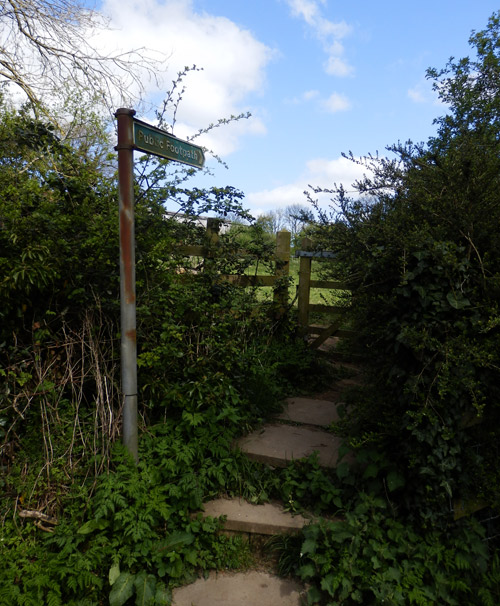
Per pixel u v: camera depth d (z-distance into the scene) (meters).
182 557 2.89
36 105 5.32
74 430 3.28
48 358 3.53
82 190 3.85
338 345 6.30
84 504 2.93
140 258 3.77
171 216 4.50
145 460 3.22
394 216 3.16
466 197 2.93
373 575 2.61
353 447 3.22
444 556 2.67
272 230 6.18
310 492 3.28
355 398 3.37
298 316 5.87
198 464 3.38
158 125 4.29
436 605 2.52
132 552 2.79
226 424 3.83
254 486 3.41
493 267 2.83
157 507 2.90
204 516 3.13
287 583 2.81
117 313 3.72
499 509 2.78
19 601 2.46
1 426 3.22
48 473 3.08
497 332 2.74
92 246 3.57
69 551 2.70
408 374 2.90
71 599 2.59
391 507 2.92
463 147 3.23
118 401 3.53
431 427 2.69
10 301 3.37
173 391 3.62
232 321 4.41
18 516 2.94
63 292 3.59
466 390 2.67
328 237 3.68
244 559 2.97
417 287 2.76
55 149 4.07
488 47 6.20
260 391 4.45
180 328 3.80
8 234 3.24
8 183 3.73
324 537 2.83
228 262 5.07
